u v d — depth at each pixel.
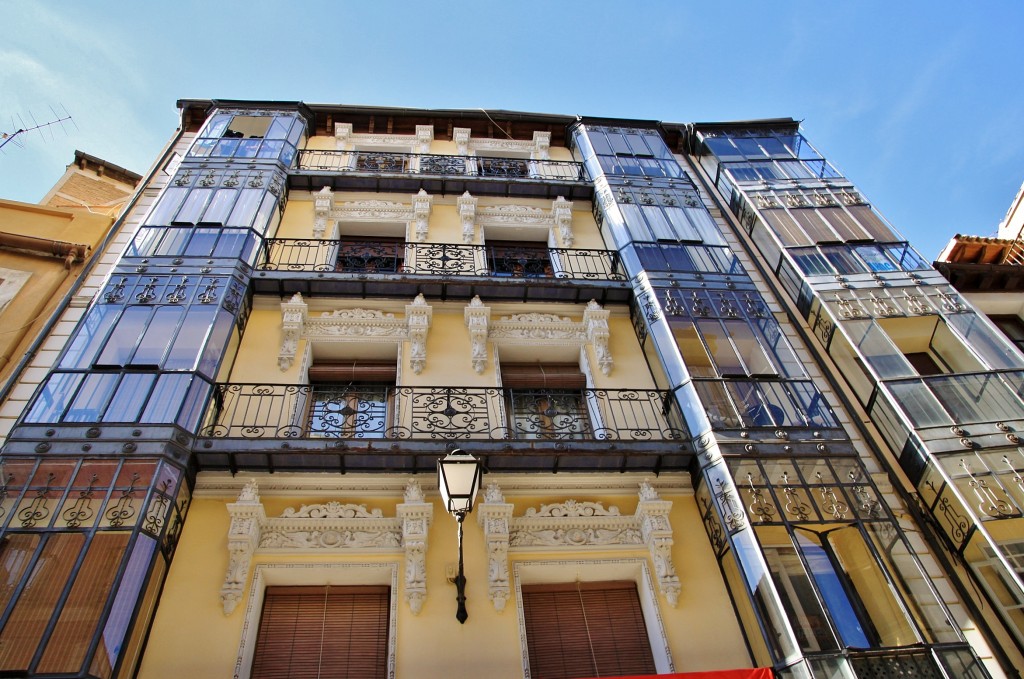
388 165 17.14
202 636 7.69
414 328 11.94
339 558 8.66
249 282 12.02
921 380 10.71
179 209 13.12
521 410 11.39
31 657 6.48
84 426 8.67
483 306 12.49
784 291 13.60
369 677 7.85
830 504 8.92
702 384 10.55
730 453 9.51
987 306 14.53
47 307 11.27
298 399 10.52
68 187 16.55
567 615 8.74
